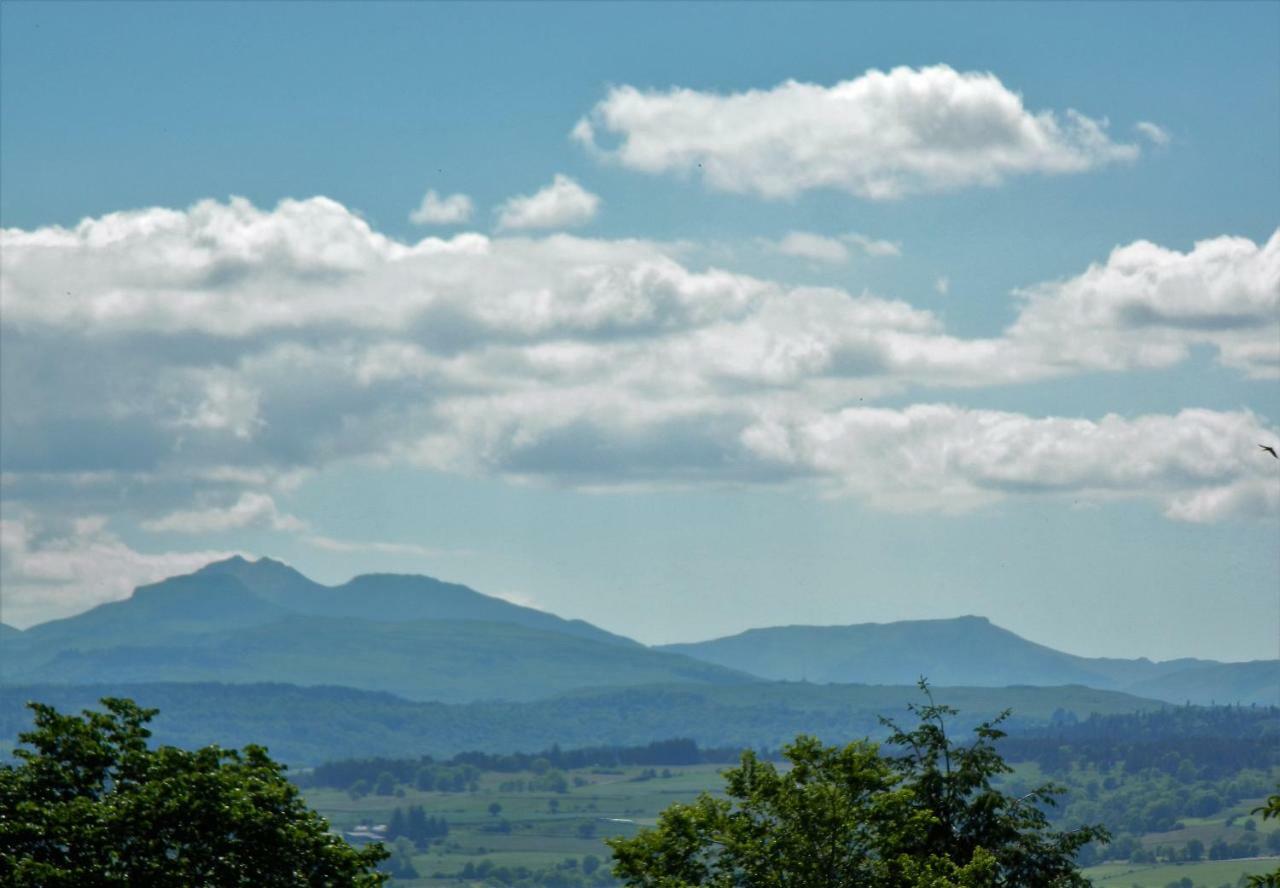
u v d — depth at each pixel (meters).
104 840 154.88
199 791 159.88
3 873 151.62
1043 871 198.88
